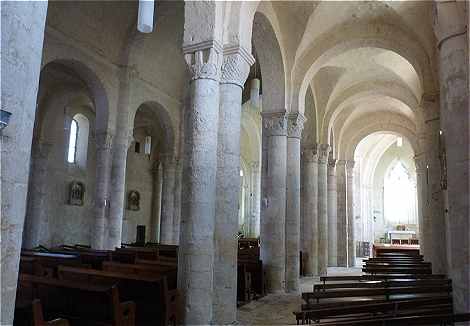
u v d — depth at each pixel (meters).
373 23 13.83
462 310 6.48
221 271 8.32
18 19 3.05
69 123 22.38
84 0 14.53
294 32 13.85
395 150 39.28
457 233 6.66
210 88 8.51
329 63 17.78
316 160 18.80
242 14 9.09
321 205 19.62
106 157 15.99
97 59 15.88
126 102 16.84
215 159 8.39
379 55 17.22
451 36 7.19
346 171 25.31
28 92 3.16
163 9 16.23
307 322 7.08
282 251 12.99
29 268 8.64
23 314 4.57
